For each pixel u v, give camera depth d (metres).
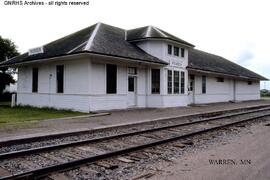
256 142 8.41
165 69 20.48
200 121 13.25
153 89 20.52
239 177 5.18
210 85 29.36
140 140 8.91
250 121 13.63
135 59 17.23
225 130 10.76
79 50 15.22
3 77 35.22
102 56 15.63
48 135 8.91
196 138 9.09
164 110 18.45
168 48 20.98
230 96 33.84
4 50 35.88
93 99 16.25
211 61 31.83
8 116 14.01
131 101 19.33
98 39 17.62
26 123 11.46
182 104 22.33
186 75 22.98
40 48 20.09
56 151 7.23
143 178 5.14
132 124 11.86
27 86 21.50
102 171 5.60
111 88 17.48
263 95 73.25
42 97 19.86
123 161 6.25
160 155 6.89
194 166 5.90
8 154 6.41
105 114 15.27
